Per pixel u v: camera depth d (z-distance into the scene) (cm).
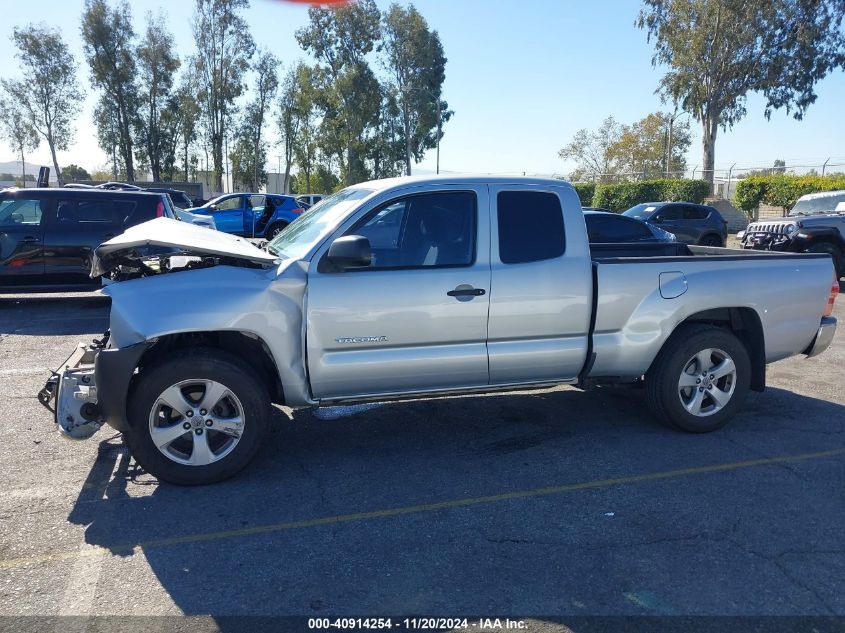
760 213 3316
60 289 1033
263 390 431
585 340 491
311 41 5175
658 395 517
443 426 543
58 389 418
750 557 346
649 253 665
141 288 416
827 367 764
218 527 376
